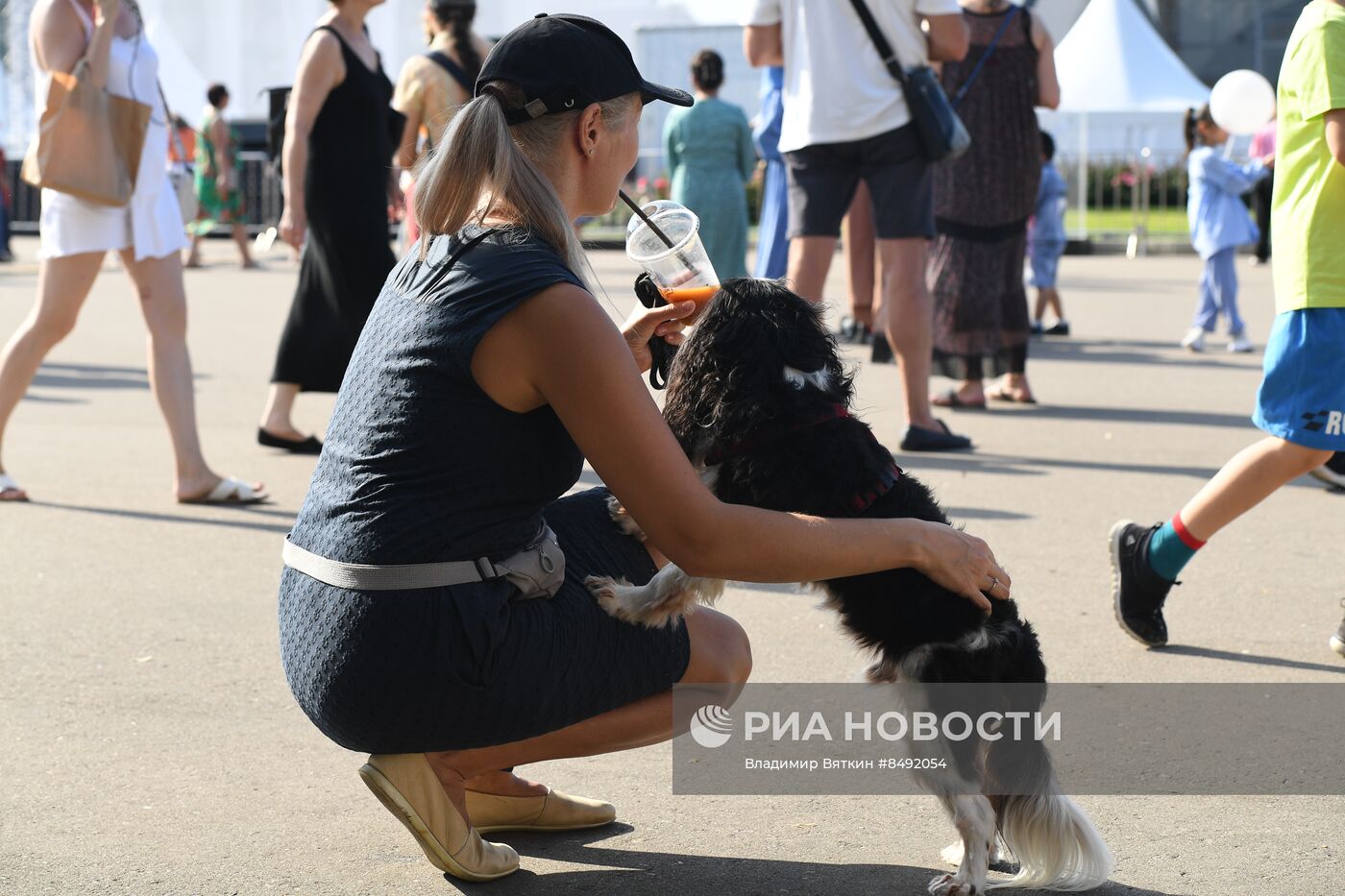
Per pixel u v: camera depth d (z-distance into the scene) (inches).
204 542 208.2
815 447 108.8
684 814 124.8
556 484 101.7
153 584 187.5
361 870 112.8
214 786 128.2
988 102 304.0
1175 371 379.2
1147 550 161.3
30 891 108.1
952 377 318.7
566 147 100.3
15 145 727.7
